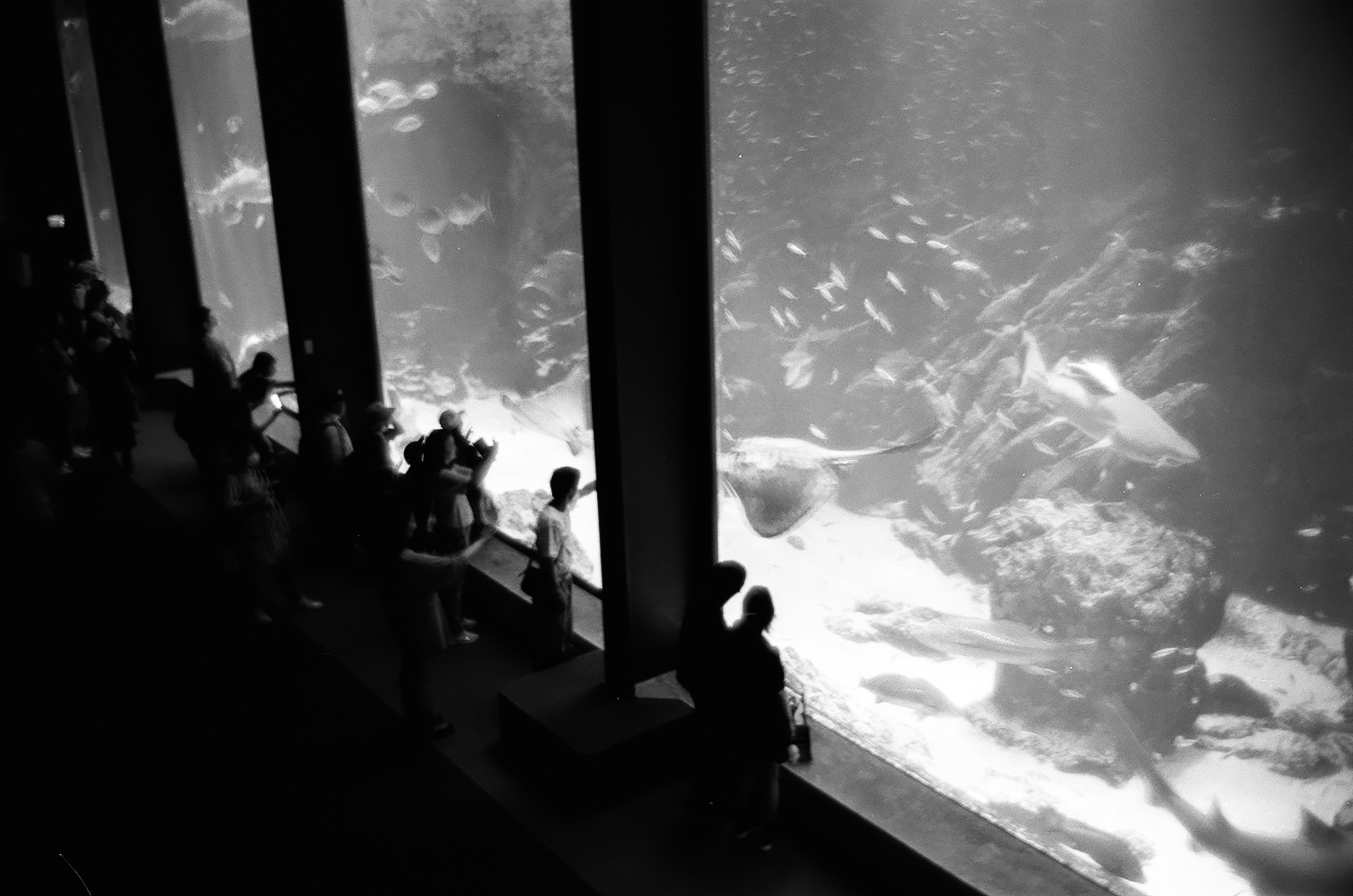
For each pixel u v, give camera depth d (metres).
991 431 5.07
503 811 6.12
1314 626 4.10
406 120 8.82
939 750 5.51
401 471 9.83
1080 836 4.91
